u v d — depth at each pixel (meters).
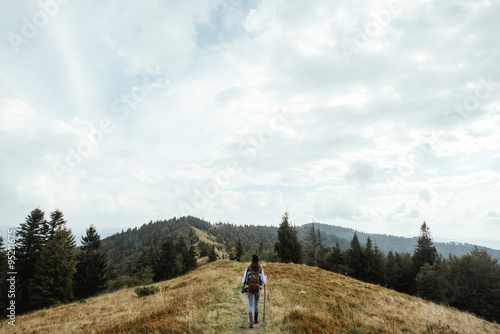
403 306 13.31
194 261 73.38
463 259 36.34
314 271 22.61
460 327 10.31
